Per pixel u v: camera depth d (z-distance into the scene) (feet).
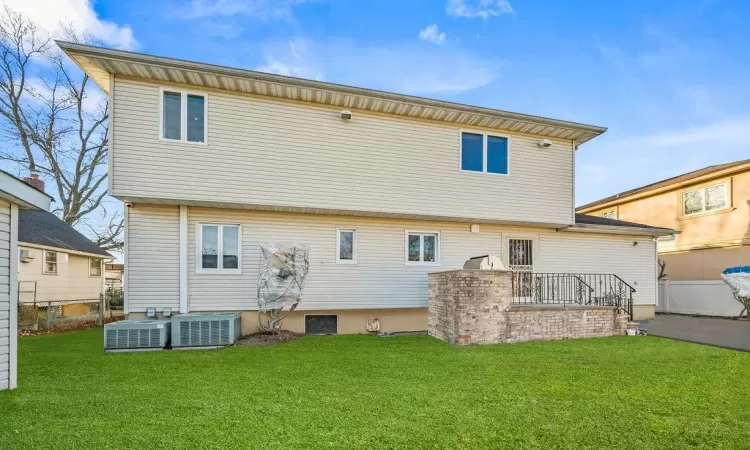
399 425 11.94
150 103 26.89
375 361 20.92
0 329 15.48
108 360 21.20
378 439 10.96
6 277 15.92
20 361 20.97
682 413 13.11
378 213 32.53
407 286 35.01
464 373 18.35
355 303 33.42
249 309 30.60
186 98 27.81
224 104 28.48
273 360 21.12
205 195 27.73
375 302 33.96
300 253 29.91
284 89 28.60
